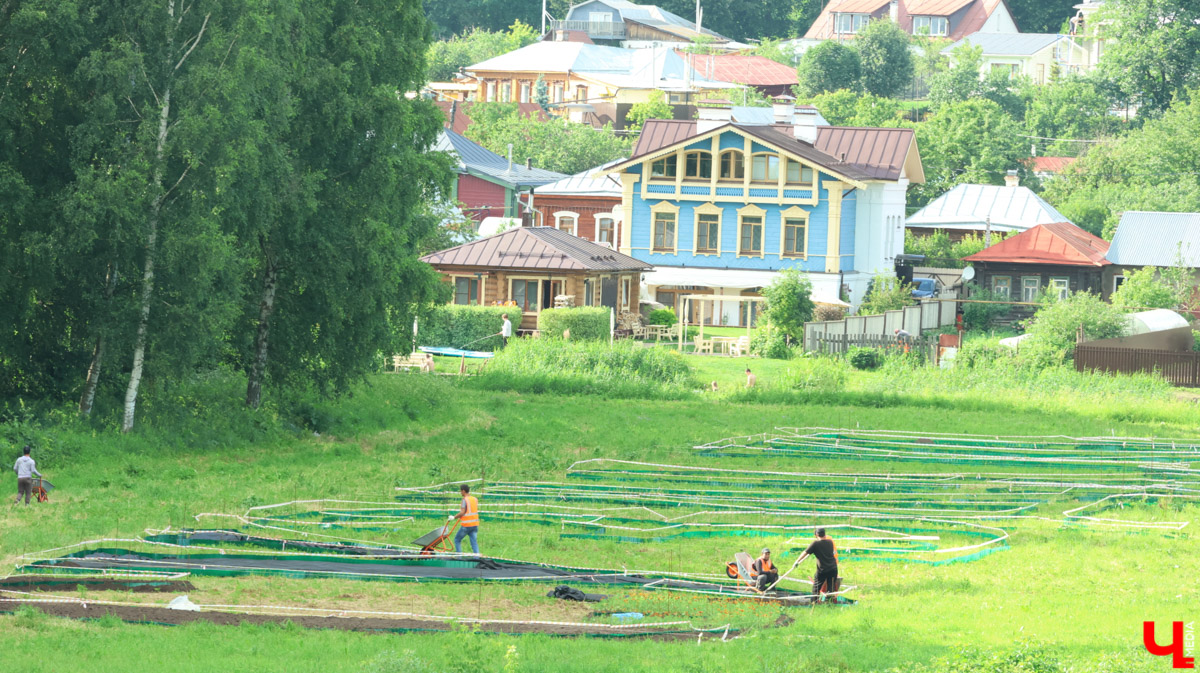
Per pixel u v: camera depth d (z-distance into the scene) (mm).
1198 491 112812
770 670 57906
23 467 92875
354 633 63188
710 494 107312
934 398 169500
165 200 114812
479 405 159375
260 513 93188
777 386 175375
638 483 113000
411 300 140375
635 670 57281
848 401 169625
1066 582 82062
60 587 69750
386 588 74125
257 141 116188
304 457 121000
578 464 120188
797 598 75688
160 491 99688
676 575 79812
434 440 134125
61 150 116500
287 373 138750
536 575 78250
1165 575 84500
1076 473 121000
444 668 55719
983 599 77062
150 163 110625
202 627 62562
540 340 191000
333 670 55156
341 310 130000
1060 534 97125
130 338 114750
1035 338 196750
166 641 59594
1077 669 55312
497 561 80875
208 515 90500
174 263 111500
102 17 113250
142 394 125188
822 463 125312
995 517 101625
